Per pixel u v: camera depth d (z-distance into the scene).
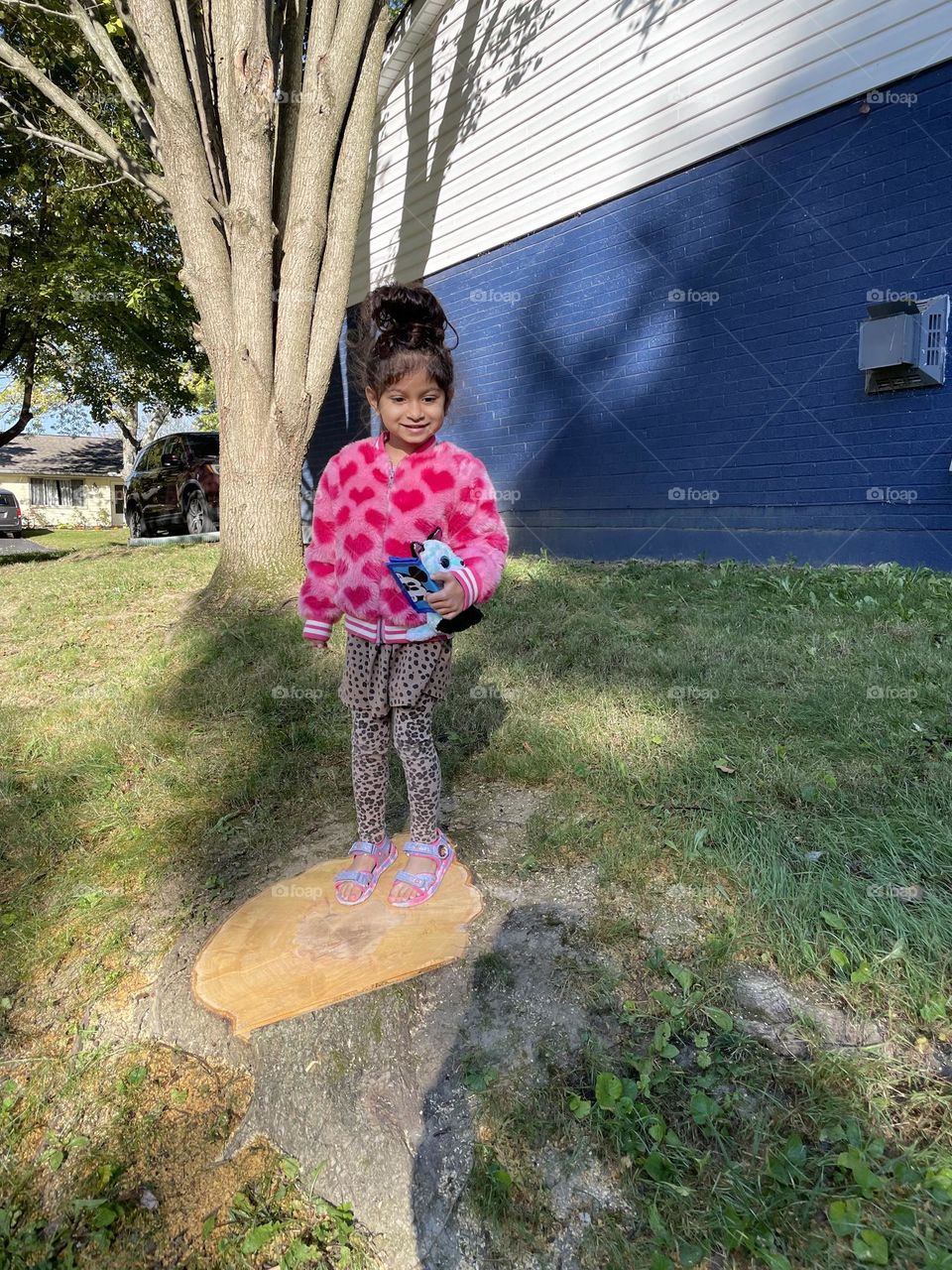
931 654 3.54
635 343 6.98
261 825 2.64
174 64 4.87
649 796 2.55
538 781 2.76
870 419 5.42
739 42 5.83
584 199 7.22
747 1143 1.41
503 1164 1.46
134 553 8.46
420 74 8.95
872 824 2.23
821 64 5.40
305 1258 1.42
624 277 6.98
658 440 6.89
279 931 2.02
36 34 9.38
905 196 5.11
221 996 1.81
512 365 8.27
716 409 6.41
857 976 1.70
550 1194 1.41
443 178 8.84
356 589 1.95
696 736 2.93
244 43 4.70
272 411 5.16
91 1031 1.92
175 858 2.49
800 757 2.68
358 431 10.98
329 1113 1.61
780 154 5.73
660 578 5.57
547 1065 1.61
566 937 1.93
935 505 5.14
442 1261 1.38
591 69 6.94
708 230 6.27
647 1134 1.44
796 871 2.08
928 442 5.14
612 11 6.69
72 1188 1.56
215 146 5.73
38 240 12.55
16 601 5.80
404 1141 1.55
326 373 5.33
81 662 4.39
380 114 9.76
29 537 22.33
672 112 6.35
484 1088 1.58
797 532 5.90
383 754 2.10
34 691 3.99
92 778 2.98
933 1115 1.43
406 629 1.94
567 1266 1.32
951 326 4.97
